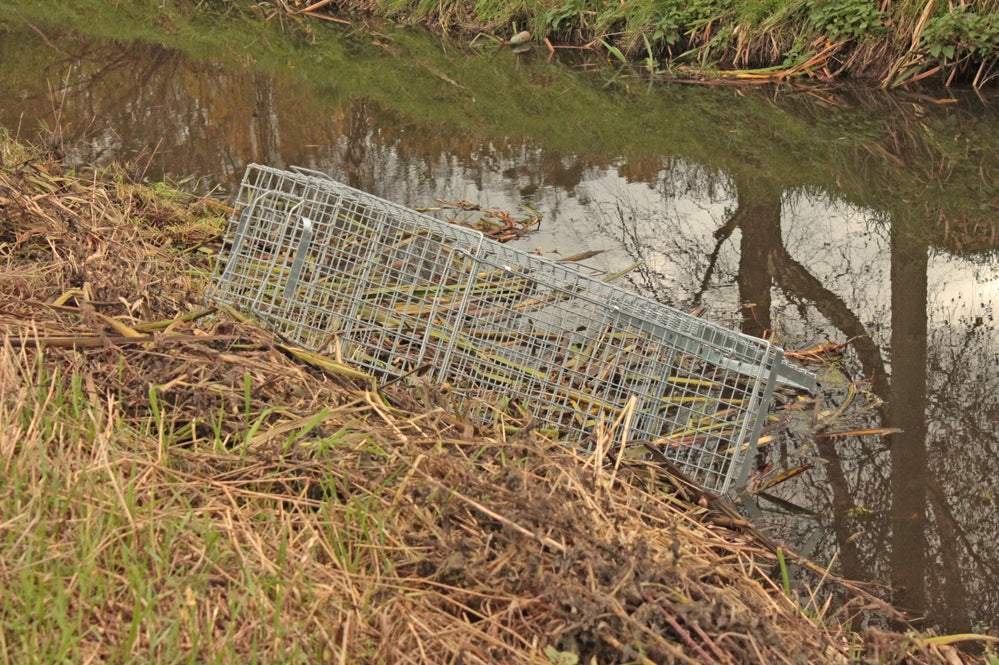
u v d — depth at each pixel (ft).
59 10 41.27
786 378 12.64
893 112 26.66
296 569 7.99
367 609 7.86
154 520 8.22
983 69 28.25
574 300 13.16
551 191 20.93
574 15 35.29
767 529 11.32
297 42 36.68
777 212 20.15
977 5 28.71
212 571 7.89
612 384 12.10
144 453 9.31
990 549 11.00
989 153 23.44
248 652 7.17
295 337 12.58
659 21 32.73
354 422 10.37
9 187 15.60
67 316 11.87
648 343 12.22
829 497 11.91
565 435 12.20
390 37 37.68
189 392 10.36
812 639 8.72
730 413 13.15
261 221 13.50
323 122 25.84
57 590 7.11
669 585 8.32
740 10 31.60
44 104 26.50
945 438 12.94
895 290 16.46
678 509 11.00
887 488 12.02
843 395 13.96
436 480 9.09
